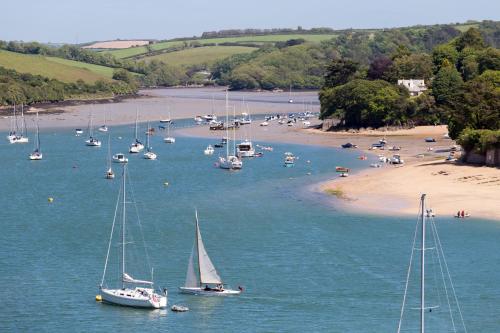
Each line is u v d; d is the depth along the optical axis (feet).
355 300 539.70
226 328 497.05
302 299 541.34
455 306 527.81
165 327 499.92
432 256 629.10
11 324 505.66
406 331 492.95
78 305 535.60
